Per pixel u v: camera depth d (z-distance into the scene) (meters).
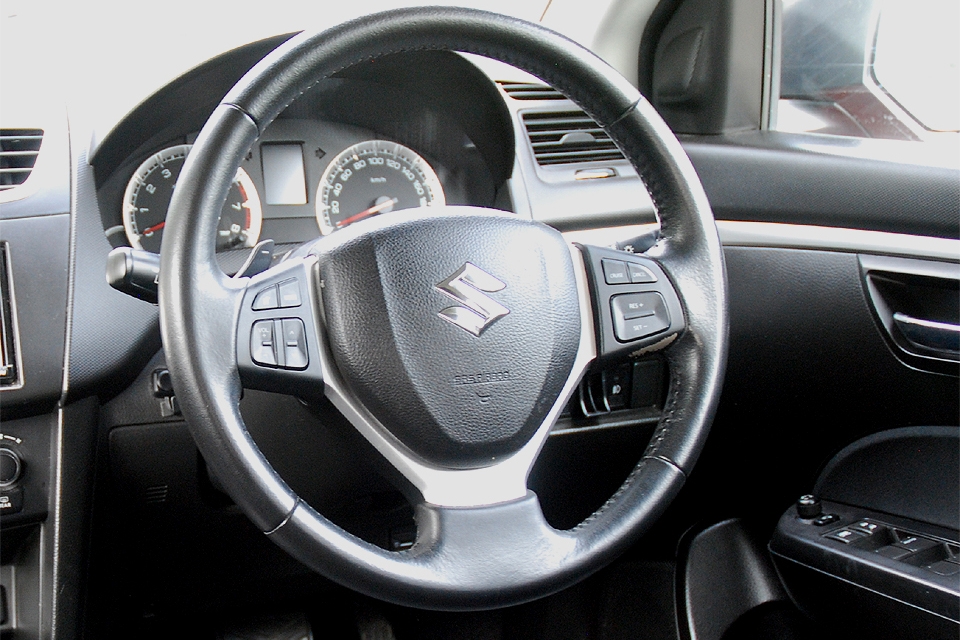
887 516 1.35
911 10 1.56
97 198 1.19
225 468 0.74
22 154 1.13
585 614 1.54
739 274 1.44
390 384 0.82
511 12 0.87
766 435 1.50
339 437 0.86
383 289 0.82
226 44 1.23
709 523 1.58
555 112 1.45
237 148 0.78
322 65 0.80
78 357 1.11
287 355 0.80
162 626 1.39
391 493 1.34
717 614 1.48
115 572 1.30
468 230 0.86
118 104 1.20
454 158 1.52
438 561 0.78
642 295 0.91
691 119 1.67
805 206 1.40
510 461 0.85
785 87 1.70
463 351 0.83
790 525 1.36
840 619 1.29
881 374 1.38
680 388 0.92
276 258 1.37
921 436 1.34
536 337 0.86
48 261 1.11
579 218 1.43
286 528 0.75
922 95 1.57
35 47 1.18
